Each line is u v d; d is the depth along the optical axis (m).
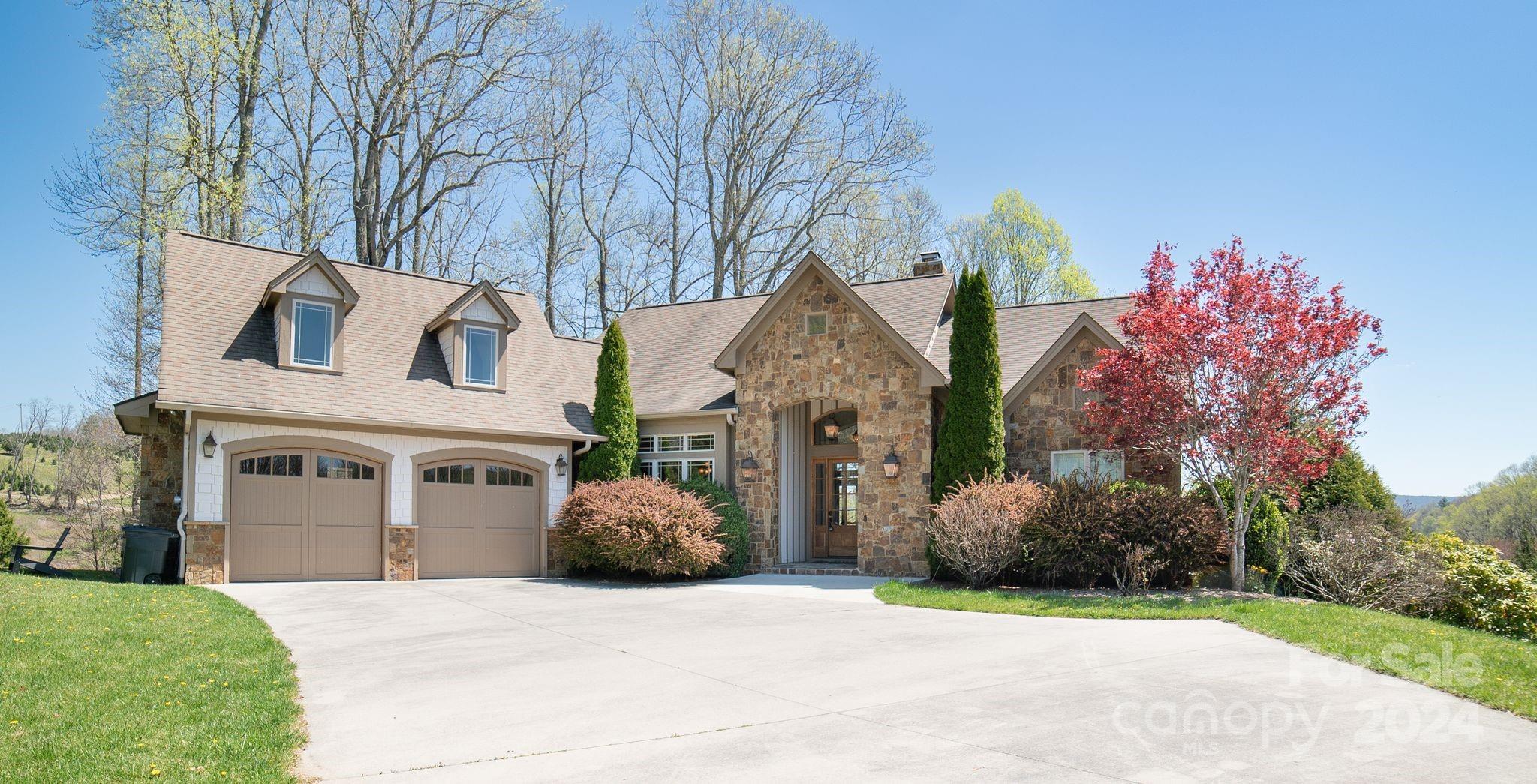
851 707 7.88
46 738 6.53
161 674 8.55
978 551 16.03
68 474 30.28
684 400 22.16
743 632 11.89
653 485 19.25
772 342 20.81
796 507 21.72
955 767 6.21
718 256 34.94
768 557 20.42
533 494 20.47
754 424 20.86
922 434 19.09
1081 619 12.62
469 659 10.20
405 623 12.70
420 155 28.83
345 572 18.06
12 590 12.16
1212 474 16.30
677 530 17.88
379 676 9.31
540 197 35.88
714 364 21.16
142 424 18.80
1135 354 15.65
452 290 22.38
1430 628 11.55
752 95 33.84
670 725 7.44
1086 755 6.41
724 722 7.50
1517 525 32.66
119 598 12.56
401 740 7.09
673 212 36.06
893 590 15.98
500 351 20.61
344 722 7.57
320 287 18.52
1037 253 40.44
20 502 32.31
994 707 7.74
